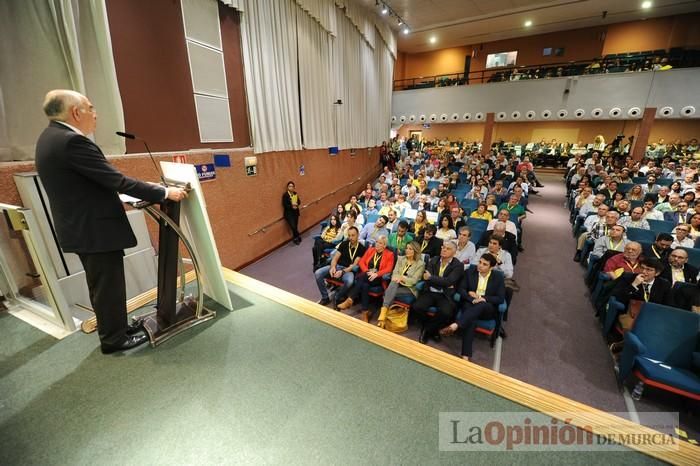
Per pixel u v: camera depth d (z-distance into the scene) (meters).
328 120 6.48
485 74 12.59
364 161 8.79
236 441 1.06
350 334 1.63
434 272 3.12
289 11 4.91
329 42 6.19
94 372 1.37
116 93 2.74
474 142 13.70
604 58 10.26
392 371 1.38
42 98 2.29
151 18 3.08
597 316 3.15
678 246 3.45
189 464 0.99
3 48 2.12
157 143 3.24
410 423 1.13
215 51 3.81
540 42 11.40
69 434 1.08
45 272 1.54
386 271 3.21
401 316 3.03
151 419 1.14
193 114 3.62
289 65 5.02
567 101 9.95
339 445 1.04
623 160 9.10
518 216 4.96
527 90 10.41
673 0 8.36
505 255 3.23
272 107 4.76
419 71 13.95
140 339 1.54
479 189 6.13
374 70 8.80
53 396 1.24
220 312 1.83
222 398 1.23
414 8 8.48
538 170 12.38
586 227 4.58
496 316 2.71
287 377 1.34
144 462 0.99
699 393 1.84
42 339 1.60
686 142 10.72
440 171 8.88
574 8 8.83
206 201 3.88
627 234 3.85
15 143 2.18
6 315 1.82
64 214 1.24
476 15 9.15
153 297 2.03
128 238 1.39
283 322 1.73
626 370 2.20
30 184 1.83
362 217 4.93
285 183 5.38
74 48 2.40
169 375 1.35
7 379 1.33
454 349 2.80
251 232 4.70
